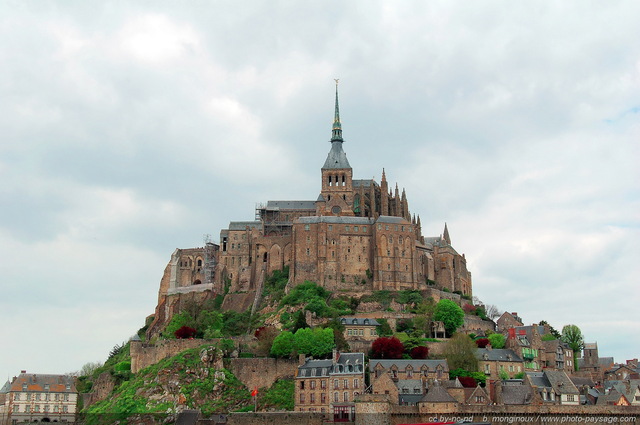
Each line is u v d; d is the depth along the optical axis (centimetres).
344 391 19212
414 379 19975
